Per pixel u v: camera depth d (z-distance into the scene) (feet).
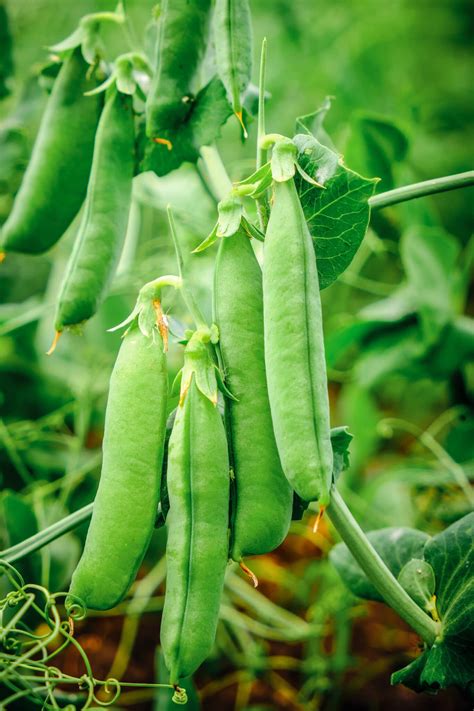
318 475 1.02
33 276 2.39
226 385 1.09
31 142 2.27
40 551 1.53
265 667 1.62
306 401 1.03
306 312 1.05
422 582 1.22
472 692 1.18
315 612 1.64
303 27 2.85
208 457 1.07
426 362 1.81
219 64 1.18
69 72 1.30
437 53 3.31
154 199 1.86
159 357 1.11
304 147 1.11
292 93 2.81
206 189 1.50
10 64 1.60
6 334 1.95
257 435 1.08
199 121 1.26
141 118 1.30
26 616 1.50
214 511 1.07
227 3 1.17
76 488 1.85
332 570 1.71
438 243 1.79
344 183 1.10
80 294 1.23
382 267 2.71
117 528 1.09
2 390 2.01
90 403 1.91
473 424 1.90
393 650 1.70
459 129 3.08
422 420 2.44
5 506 1.52
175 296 1.82
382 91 3.00
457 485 1.82
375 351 1.86
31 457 1.90
